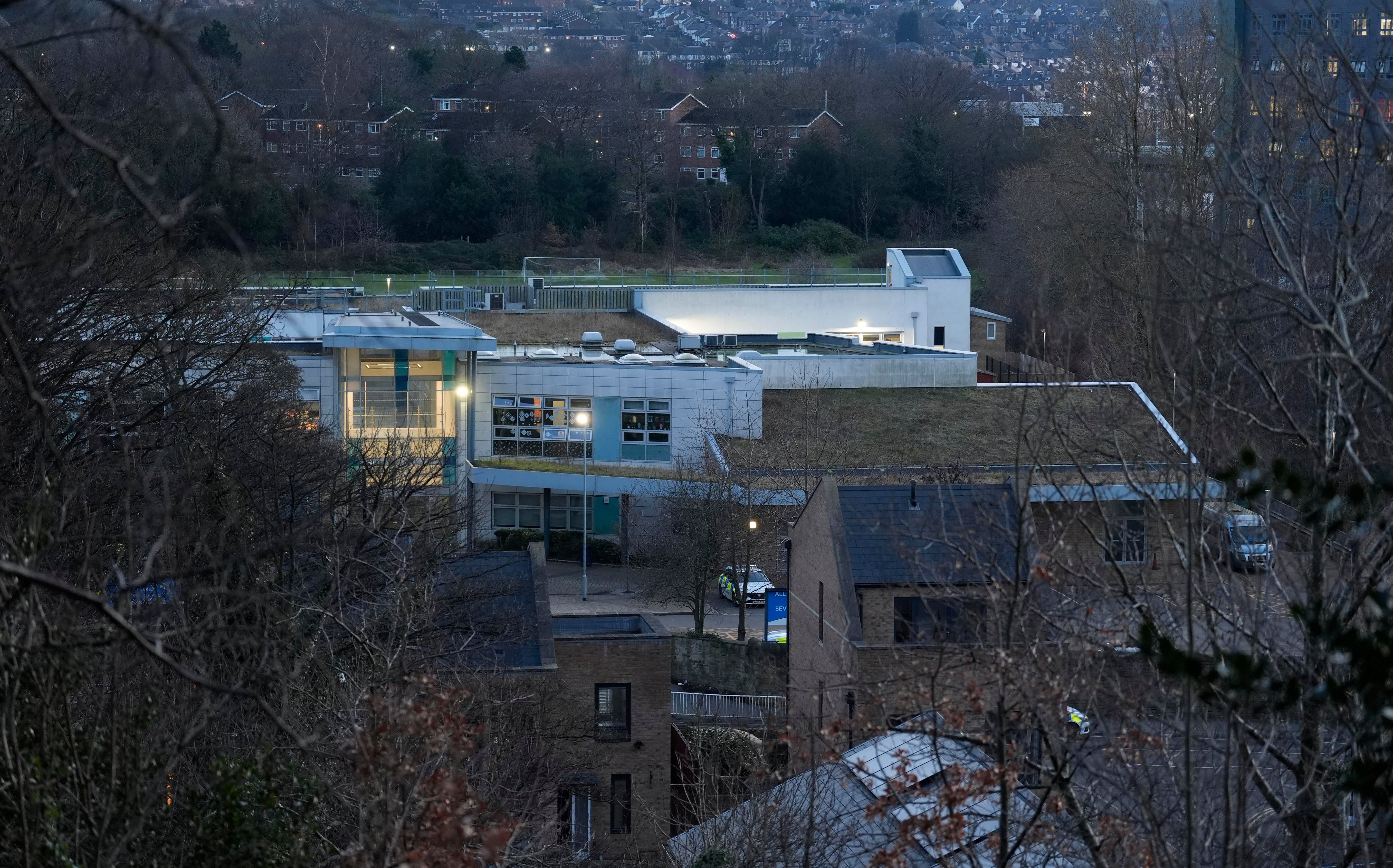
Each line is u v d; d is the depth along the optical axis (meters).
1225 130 22.66
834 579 30.52
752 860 19.88
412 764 14.27
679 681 39.78
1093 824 17.03
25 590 10.60
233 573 18.39
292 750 15.84
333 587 21.00
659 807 30.03
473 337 58.16
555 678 28.91
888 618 29.92
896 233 119.31
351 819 16.83
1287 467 11.37
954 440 54.50
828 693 29.14
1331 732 16.20
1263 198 14.98
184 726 14.64
